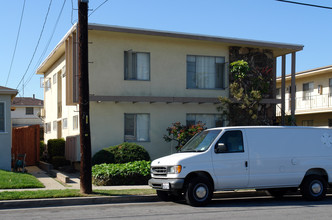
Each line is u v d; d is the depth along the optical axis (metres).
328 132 12.64
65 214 9.88
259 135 11.87
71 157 20.00
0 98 18.84
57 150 22.33
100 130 19.05
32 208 10.95
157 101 19.50
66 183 15.70
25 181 14.59
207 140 11.78
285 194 14.17
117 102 19.38
